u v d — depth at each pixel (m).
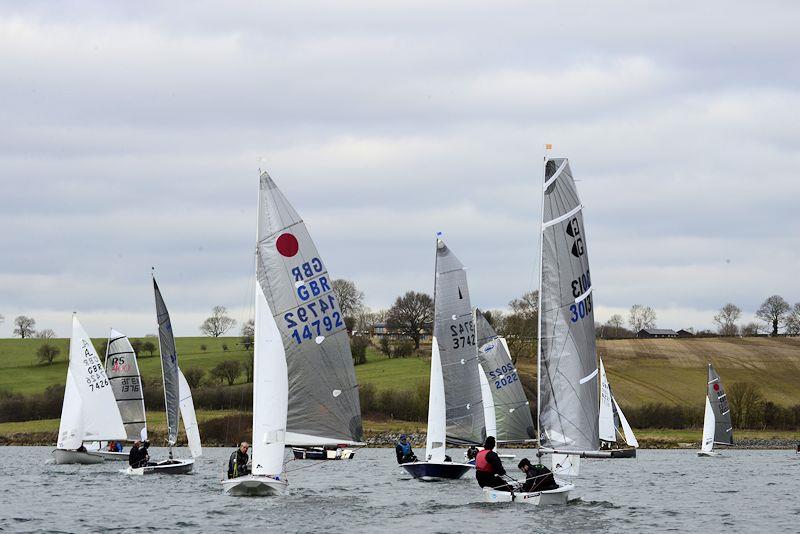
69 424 193.75
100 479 157.88
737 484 165.75
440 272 153.00
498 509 112.38
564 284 103.31
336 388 119.25
